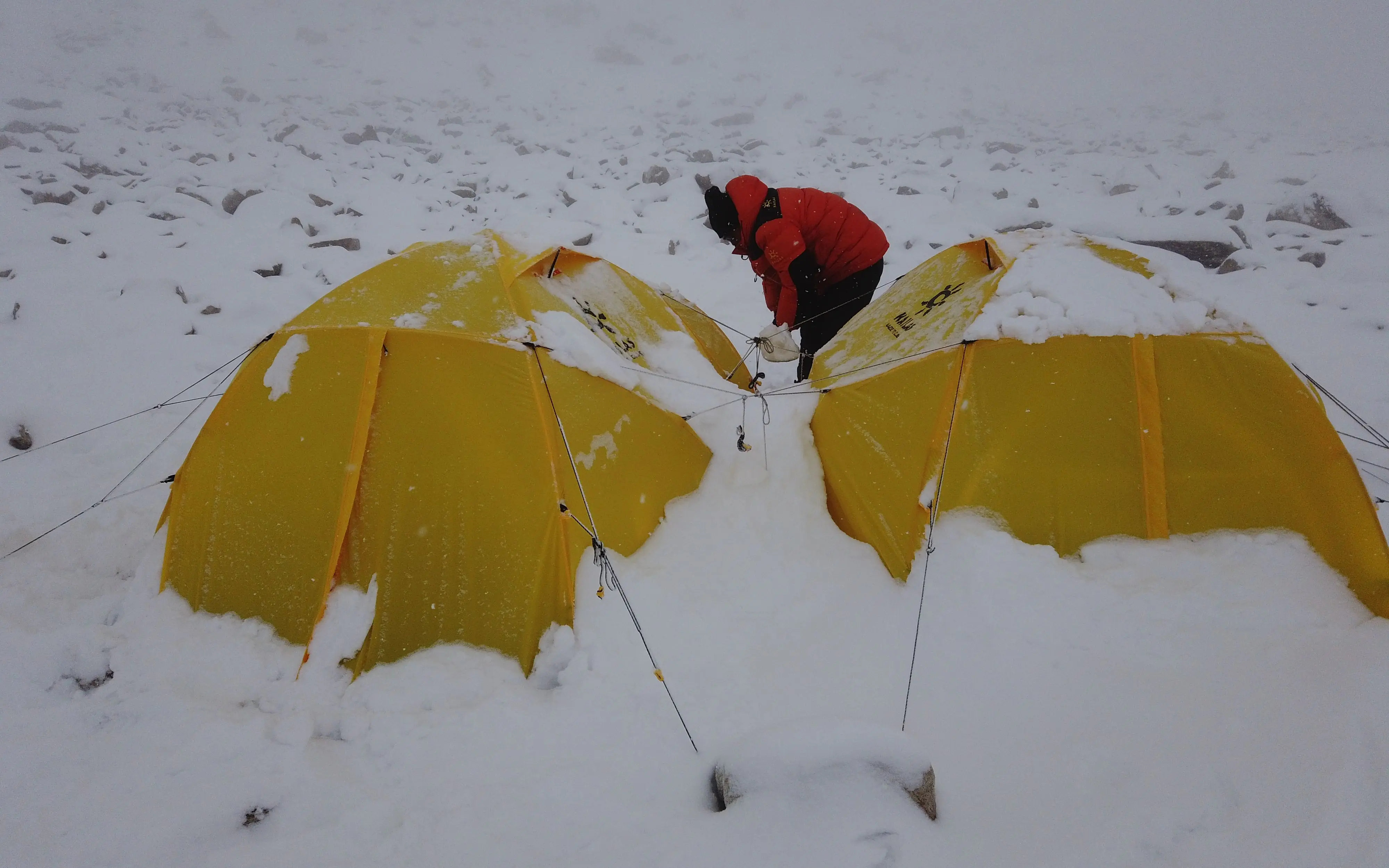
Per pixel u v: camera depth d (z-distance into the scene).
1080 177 12.10
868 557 3.32
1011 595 2.99
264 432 3.10
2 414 4.43
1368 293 6.46
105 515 3.74
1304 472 3.12
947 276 4.21
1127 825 2.05
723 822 2.10
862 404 3.60
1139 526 3.21
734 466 3.68
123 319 5.70
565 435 3.07
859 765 2.16
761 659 2.88
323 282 6.86
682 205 9.84
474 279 3.34
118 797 2.21
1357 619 2.86
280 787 2.27
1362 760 2.17
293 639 2.91
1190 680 2.62
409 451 2.98
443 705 2.68
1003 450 3.27
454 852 2.07
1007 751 2.44
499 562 2.94
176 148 11.77
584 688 2.71
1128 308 3.30
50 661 2.74
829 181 11.70
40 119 12.30
